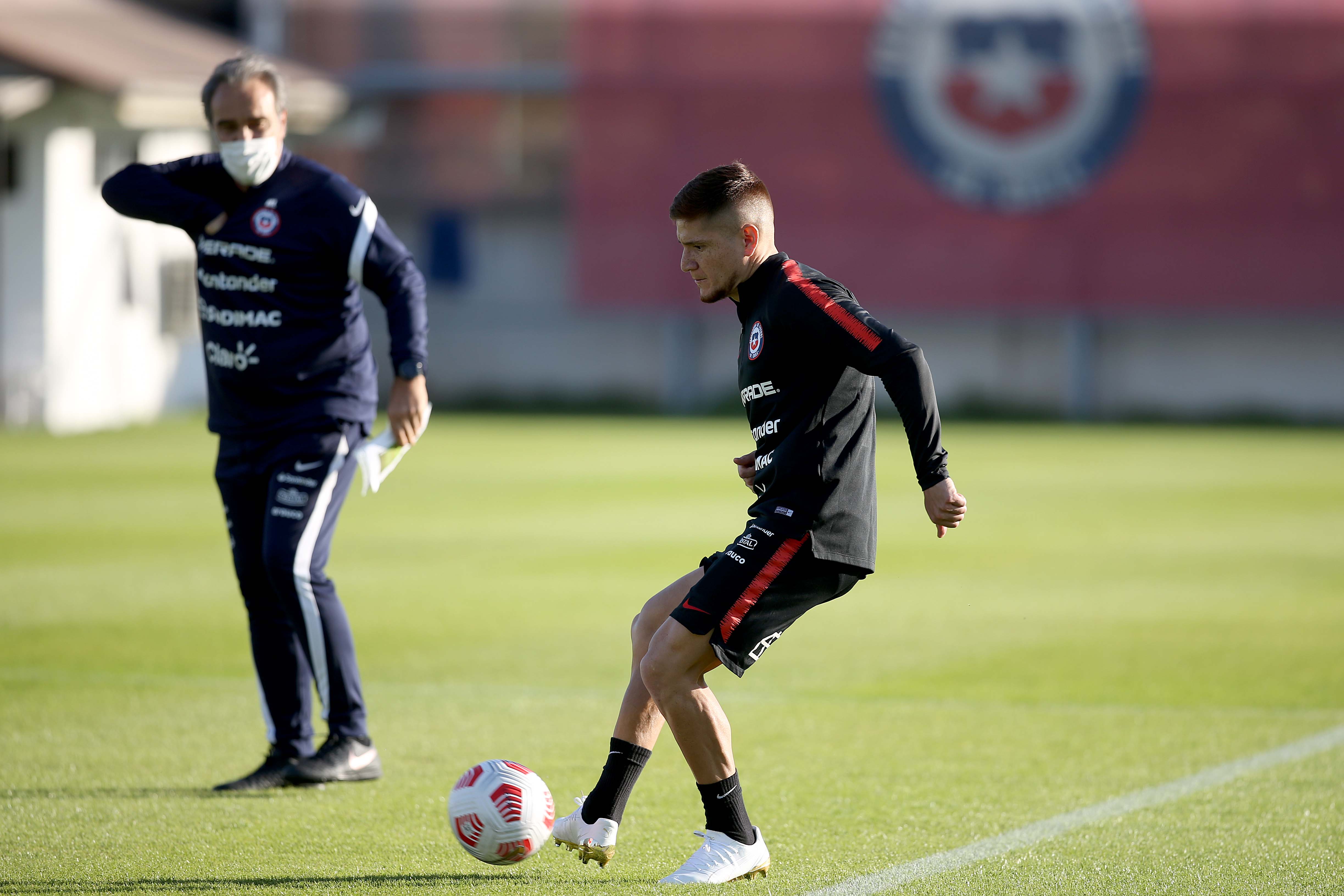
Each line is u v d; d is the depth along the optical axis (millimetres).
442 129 99062
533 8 97688
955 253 94875
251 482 17953
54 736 20234
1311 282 92938
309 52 98250
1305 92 92250
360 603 32125
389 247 17781
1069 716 22047
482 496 53250
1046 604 32594
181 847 15234
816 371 13773
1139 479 60844
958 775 18547
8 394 76250
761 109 95062
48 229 75625
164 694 22891
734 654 13711
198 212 17656
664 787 18047
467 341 104000
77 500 50406
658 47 95500
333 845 15352
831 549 13758
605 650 27125
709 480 58844
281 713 18031
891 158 94688
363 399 18281
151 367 84125
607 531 44500
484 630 29094
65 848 15172
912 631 29312
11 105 71125
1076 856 15008
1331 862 14812
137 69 77062
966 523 47219
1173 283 93938
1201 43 92688
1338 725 21422
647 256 96812
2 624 28844
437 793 17516
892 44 94062
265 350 17703
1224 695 23562
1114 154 93625
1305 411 97688
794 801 17250
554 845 15398
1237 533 44719
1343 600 33125
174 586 33531
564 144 98375
